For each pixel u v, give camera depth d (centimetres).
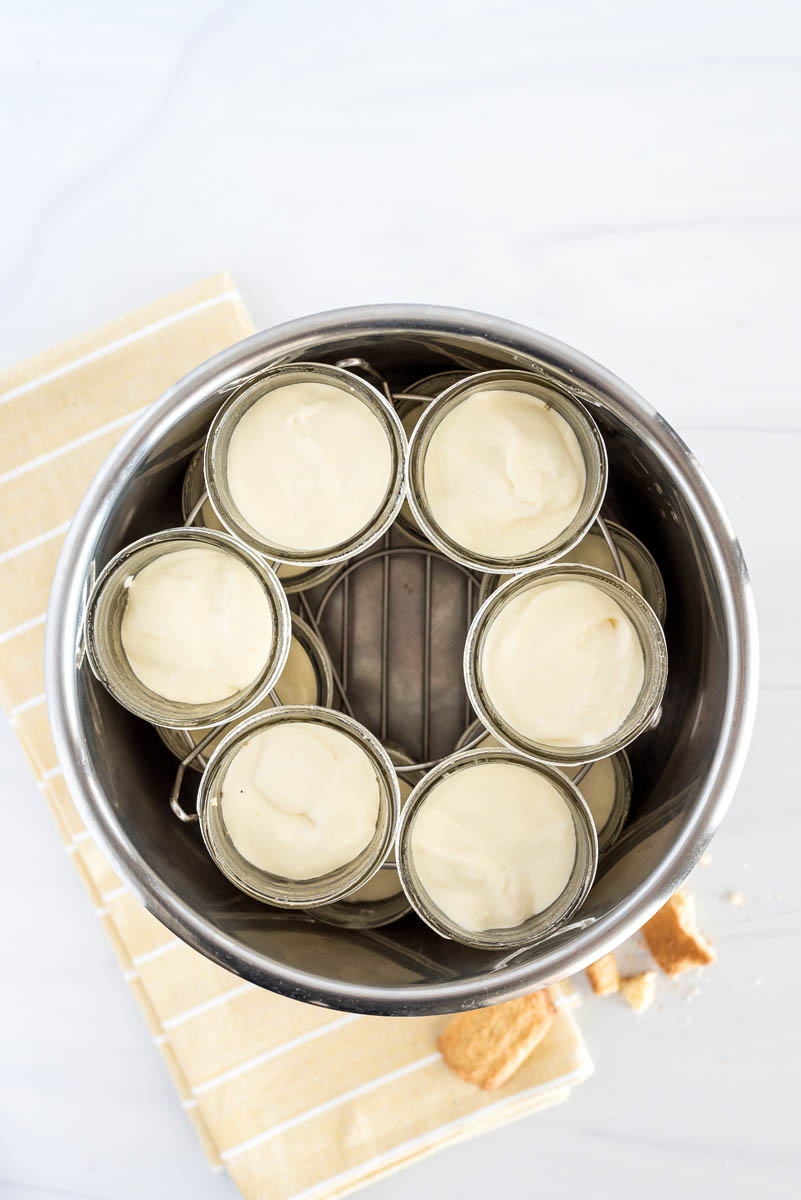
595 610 57
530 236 71
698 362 71
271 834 57
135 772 58
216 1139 67
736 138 71
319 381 58
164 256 71
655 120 71
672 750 59
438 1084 67
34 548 67
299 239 71
